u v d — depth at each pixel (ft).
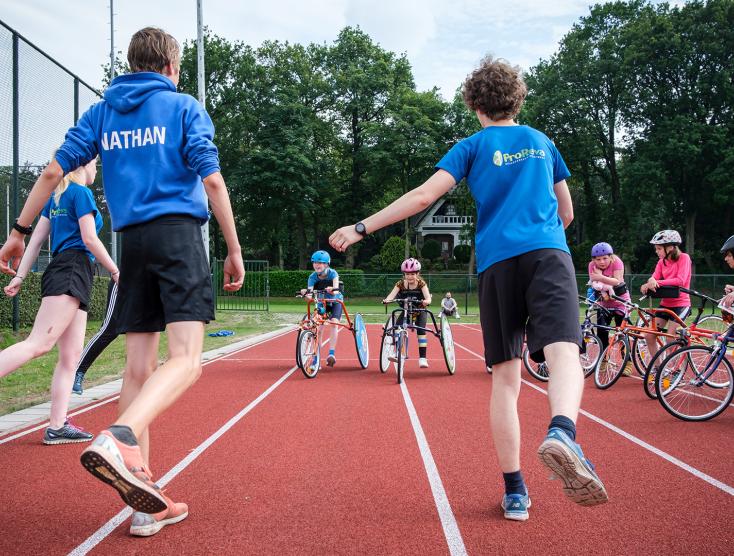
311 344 28.96
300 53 161.48
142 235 8.52
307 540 9.17
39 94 43.47
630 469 13.35
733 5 126.62
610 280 25.43
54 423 15.30
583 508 10.64
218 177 8.44
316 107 164.25
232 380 27.81
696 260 136.15
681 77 132.67
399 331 28.30
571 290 8.66
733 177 124.36
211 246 153.07
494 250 9.32
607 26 143.64
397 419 18.99
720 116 132.67
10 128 40.11
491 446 15.46
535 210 9.25
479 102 10.01
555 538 9.27
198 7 62.80
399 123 151.02
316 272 31.42
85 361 21.65
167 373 7.85
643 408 20.99
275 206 145.69
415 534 9.43
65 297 13.21
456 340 54.60
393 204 8.94
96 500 11.09
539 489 11.73
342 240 8.71
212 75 150.41
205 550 8.77
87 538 9.24
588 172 153.38
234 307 97.45
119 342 41.01
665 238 24.68
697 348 19.66
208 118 9.02
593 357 26.58
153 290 8.75
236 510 10.55
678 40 126.41
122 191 8.64
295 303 127.85
